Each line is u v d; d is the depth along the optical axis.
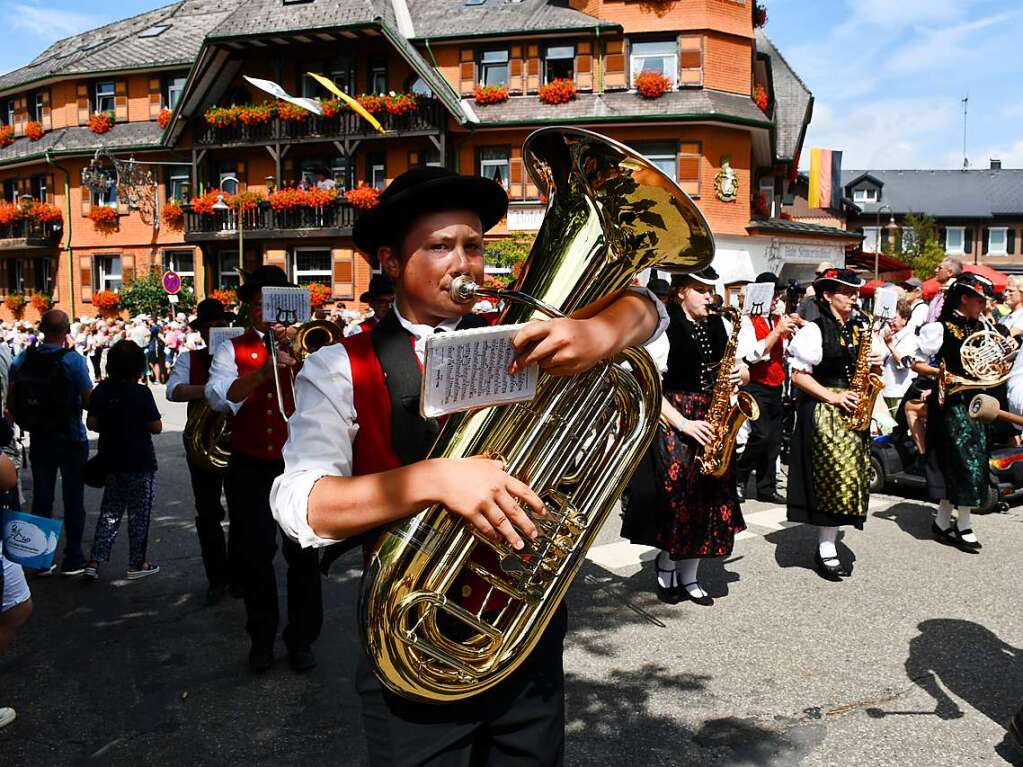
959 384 5.45
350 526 1.44
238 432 3.96
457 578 1.65
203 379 4.90
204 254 26.62
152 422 5.46
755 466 7.37
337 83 24.95
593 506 1.68
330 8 24.41
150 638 4.36
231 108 25.34
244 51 25.44
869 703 3.52
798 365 4.97
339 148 24.42
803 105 30.45
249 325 4.37
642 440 1.74
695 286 4.51
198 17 29.94
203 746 3.25
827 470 4.89
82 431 5.64
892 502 7.23
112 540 5.36
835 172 31.92
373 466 1.65
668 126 22.42
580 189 1.59
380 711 1.68
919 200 58.06
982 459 5.53
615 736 3.27
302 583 3.94
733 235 22.94
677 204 1.60
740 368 4.43
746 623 4.42
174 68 27.31
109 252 28.66
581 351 1.43
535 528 1.44
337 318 15.08
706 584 5.05
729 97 22.81
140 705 3.59
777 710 3.47
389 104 23.58
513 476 1.51
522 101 23.55
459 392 1.30
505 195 1.71
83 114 28.83
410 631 1.48
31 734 3.35
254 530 3.91
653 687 3.69
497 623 1.63
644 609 4.64
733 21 22.64
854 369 4.92
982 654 3.99
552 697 1.76
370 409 1.66
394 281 1.76
